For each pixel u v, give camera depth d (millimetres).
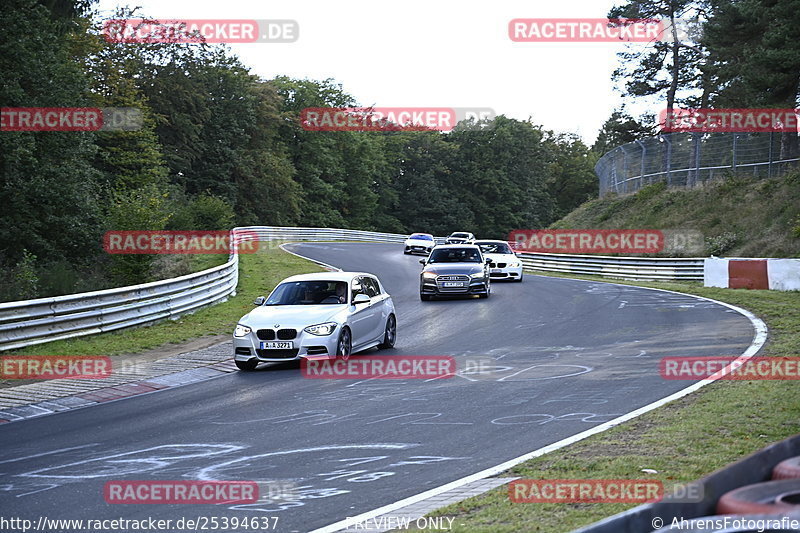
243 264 54562
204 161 116688
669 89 83125
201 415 14594
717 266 42469
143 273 41531
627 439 11312
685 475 9219
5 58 43594
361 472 10367
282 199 129875
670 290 40438
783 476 5066
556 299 36656
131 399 16625
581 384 16484
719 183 65062
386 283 48062
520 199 182875
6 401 16328
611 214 72375
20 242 44156
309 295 21656
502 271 47906
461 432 12547
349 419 13836
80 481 10305
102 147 81812
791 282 39406
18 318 21906
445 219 168625
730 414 12508
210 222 76312
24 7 44094
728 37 63656
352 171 155750
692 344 21562
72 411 15477
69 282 38312
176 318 29578
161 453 11758
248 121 125688
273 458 11273
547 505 8375
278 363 21234
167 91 107062
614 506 8203
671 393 15023
